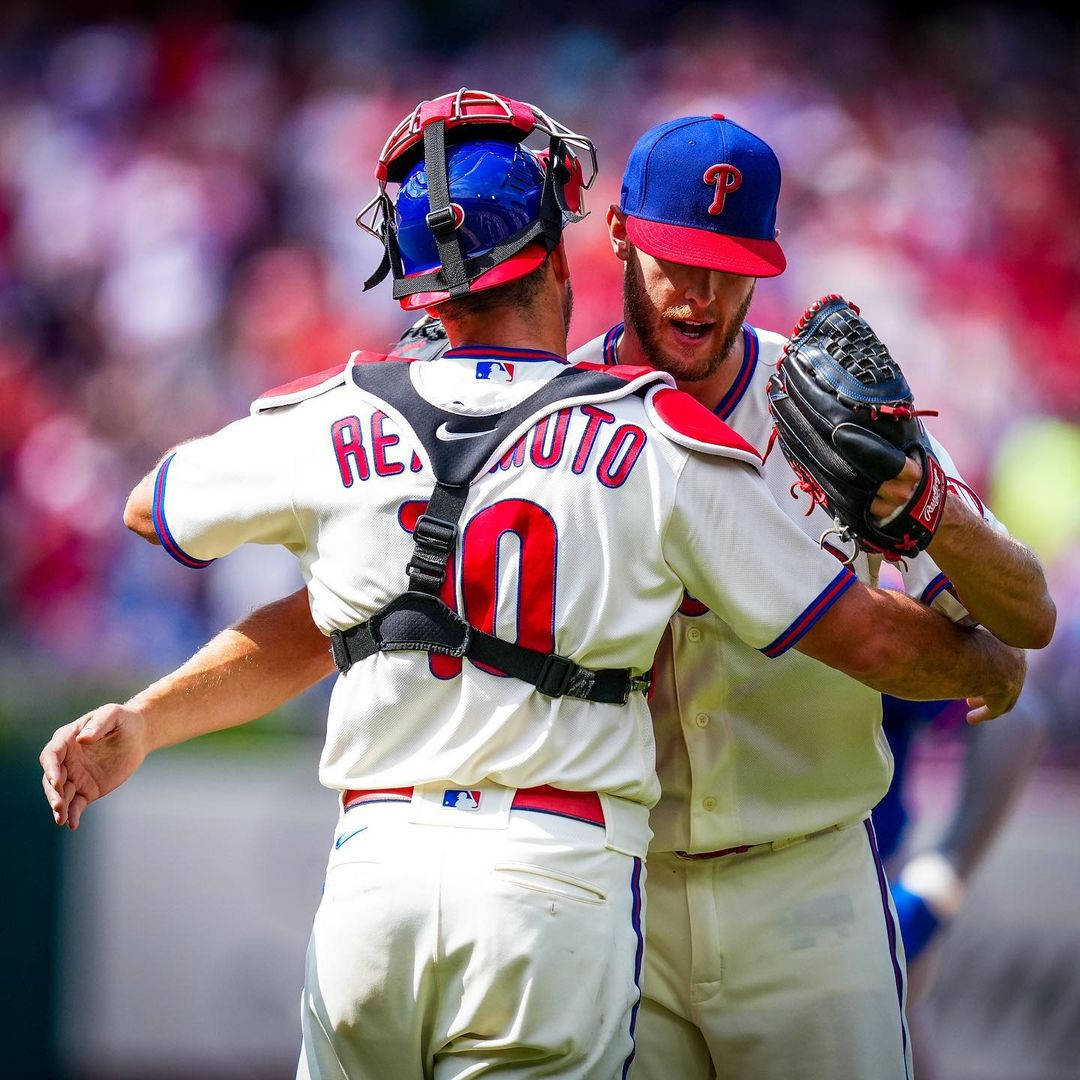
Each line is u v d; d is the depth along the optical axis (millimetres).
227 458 8602
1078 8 47844
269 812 17266
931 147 42344
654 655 8719
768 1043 9680
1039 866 16641
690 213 8930
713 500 8086
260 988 16875
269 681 9383
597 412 8164
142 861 17078
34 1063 16484
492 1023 7895
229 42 42781
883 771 9945
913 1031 12344
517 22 45156
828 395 8148
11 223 38312
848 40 45094
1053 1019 16359
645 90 42969
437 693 8023
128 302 36531
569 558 7965
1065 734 23750
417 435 8188
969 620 8883
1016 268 40312
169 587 28734
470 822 7961
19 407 33500
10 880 16656
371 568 8148
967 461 35219
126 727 8773
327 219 38031
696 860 9789
